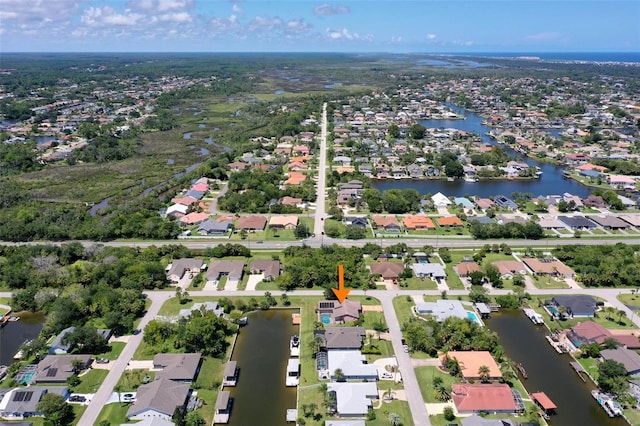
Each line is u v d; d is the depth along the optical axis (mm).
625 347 107250
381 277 141250
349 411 88438
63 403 88250
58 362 99688
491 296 131750
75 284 132500
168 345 108062
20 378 98125
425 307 122500
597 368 102188
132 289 128000
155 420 84750
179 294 129750
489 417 89062
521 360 106375
